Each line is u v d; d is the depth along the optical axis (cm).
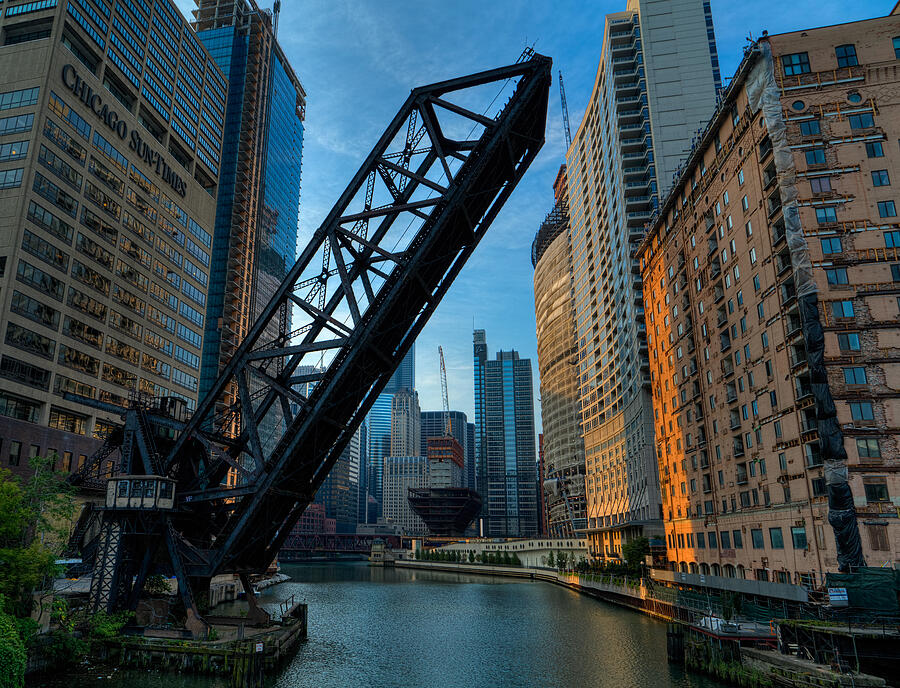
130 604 4100
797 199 4603
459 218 3994
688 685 3478
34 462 4162
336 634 5506
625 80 11731
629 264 10725
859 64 4769
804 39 4906
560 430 19362
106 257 7825
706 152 6209
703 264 6306
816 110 4753
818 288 4397
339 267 4072
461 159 4181
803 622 3391
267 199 19000
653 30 11562
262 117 18888
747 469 5316
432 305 4225
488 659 4353
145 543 4272
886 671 3114
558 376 19762
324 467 4497
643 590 6738
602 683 3597
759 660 3403
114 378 7838
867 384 4184
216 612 6619
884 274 4347
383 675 3831
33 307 6606
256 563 4522
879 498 3988
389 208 4053
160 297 9012
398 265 4041
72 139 7356
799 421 4478
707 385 6238
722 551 5791
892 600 3338
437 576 15525
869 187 4531
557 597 9106
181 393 9481
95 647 3762
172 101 9781
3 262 6391
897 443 4047
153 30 9350
